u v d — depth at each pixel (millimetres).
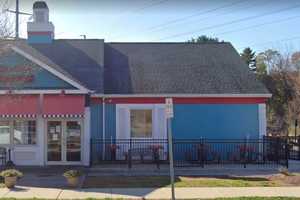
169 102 13656
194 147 25234
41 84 23203
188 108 25891
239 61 29359
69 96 23172
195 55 29828
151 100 25609
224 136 25844
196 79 27016
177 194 15500
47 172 21203
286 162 22750
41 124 23547
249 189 16562
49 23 30000
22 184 17828
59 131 23812
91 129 25312
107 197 14961
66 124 23859
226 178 19422
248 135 25859
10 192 16047
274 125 45906
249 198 14625
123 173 20891
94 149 24766
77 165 23391
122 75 27125
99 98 25484
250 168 22312
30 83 22953
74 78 24500
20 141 23656
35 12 30016
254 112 25984
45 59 25000
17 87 19734
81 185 17438
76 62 27672
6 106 22750
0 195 15477
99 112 25516
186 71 27859
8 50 16688
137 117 25625
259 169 22016
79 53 28641
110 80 26547
